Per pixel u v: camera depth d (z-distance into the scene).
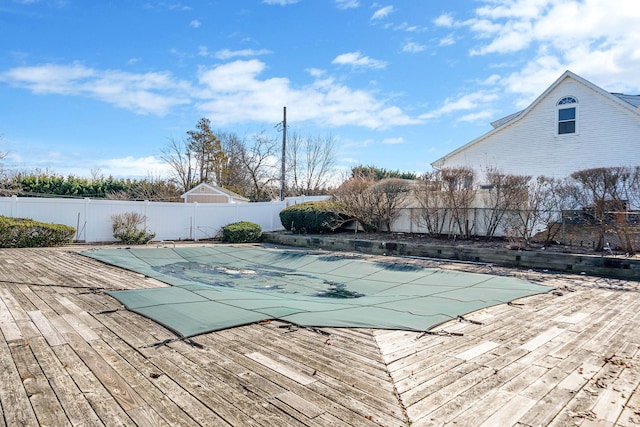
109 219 13.32
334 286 7.69
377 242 11.82
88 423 2.10
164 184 27.02
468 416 2.28
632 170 9.30
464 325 4.32
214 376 2.77
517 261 9.19
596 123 13.28
